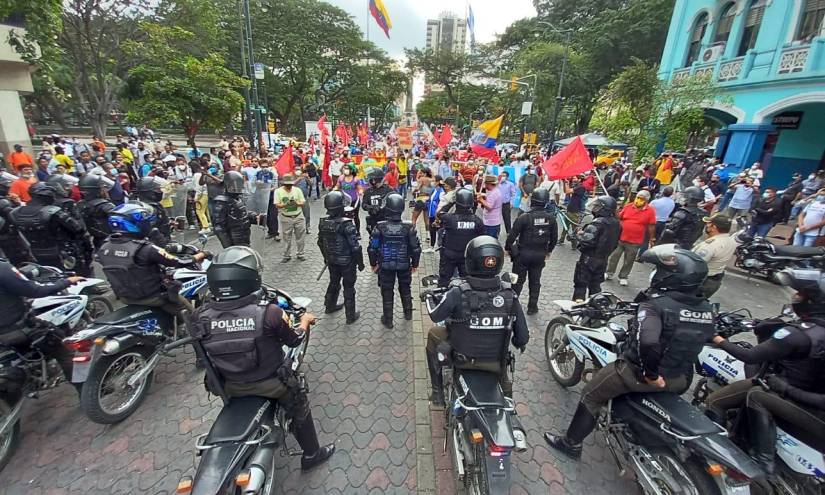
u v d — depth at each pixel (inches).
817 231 320.5
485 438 96.6
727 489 89.9
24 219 189.8
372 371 177.3
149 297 152.4
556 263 341.4
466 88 2194.9
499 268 112.8
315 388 164.9
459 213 220.7
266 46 1469.0
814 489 102.3
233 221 269.7
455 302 111.3
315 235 396.2
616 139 655.8
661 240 274.8
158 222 226.5
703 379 143.9
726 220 206.4
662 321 103.0
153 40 616.1
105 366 134.9
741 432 113.1
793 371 102.2
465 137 2089.1
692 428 96.7
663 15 1118.4
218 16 816.3
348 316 219.0
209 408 150.9
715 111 690.8
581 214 384.8
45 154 417.1
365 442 136.9
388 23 1091.9
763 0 593.0
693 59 741.3
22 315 130.7
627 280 301.4
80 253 215.8
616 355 134.0
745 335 221.5
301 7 1531.7
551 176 315.6
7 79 546.9
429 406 153.9
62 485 117.2
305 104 1940.2
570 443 129.8
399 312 236.4
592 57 1245.7
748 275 319.6
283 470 124.7
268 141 842.8
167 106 605.6
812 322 98.2
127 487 117.2
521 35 1659.7
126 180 371.2
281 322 100.8
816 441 99.0
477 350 113.7
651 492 104.3
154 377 168.4
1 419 122.1
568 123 1414.9
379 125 2534.5
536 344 205.2
